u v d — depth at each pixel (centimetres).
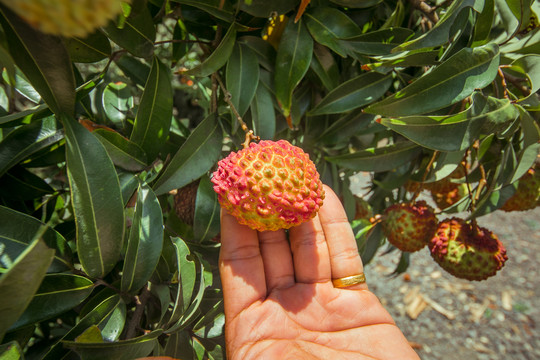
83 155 14
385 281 66
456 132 16
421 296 64
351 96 21
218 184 17
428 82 16
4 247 14
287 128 25
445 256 24
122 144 18
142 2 14
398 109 16
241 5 19
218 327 19
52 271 16
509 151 20
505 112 17
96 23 7
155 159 19
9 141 17
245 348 17
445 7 22
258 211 16
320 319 19
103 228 15
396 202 30
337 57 23
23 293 10
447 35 17
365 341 19
